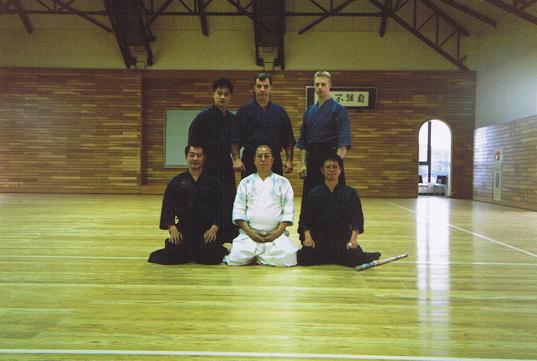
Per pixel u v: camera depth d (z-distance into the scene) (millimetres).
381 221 6934
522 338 2070
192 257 3621
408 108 12656
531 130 9203
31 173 12742
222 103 4188
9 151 12734
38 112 12695
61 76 12672
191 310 2430
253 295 2732
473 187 12289
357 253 3582
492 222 6879
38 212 7621
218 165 4207
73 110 12711
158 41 12719
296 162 12516
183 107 12875
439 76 12594
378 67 12664
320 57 12672
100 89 12711
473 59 12516
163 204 3682
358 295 2762
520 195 9594
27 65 12711
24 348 1898
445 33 12578
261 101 4152
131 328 2148
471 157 12609
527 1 9500
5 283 2984
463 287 2979
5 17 12492
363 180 12750
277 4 11273
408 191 12719
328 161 3658
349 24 12500
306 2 12164
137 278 3135
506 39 10945
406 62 12633
